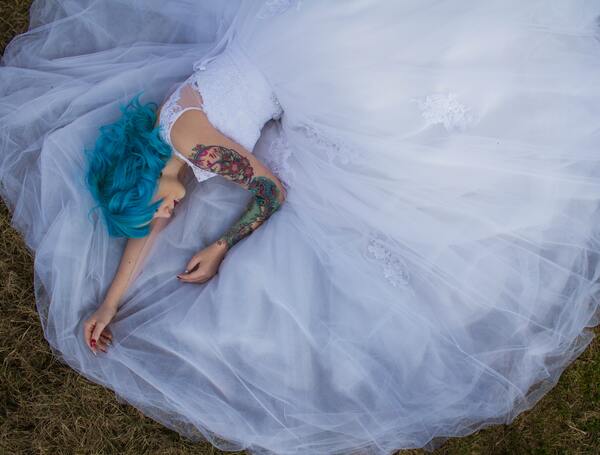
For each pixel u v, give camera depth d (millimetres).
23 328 2516
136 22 2488
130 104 2141
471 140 1994
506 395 2133
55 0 2439
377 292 2113
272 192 2207
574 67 2016
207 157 2039
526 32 1976
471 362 2098
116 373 2201
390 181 2094
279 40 2059
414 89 1963
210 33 2473
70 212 2238
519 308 2113
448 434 2170
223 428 2137
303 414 2094
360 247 2166
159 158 2047
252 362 2121
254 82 2123
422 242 2092
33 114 2338
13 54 2445
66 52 2475
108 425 2469
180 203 2361
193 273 2268
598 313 2229
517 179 2055
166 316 2217
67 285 2230
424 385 2086
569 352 2207
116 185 2006
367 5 1948
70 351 2240
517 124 2014
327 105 2062
